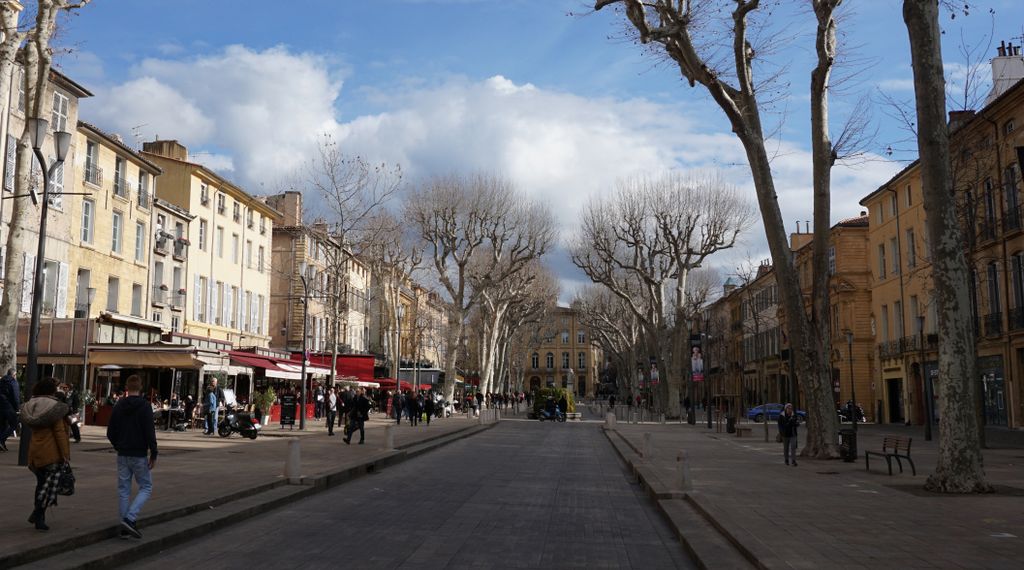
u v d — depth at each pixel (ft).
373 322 252.42
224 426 86.74
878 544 27.78
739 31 65.41
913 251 142.92
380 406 189.26
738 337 269.44
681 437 106.63
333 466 55.62
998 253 114.21
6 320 62.90
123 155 123.54
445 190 170.40
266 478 46.62
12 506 33.37
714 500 40.11
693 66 63.16
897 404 156.15
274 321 190.70
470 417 168.86
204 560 27.02
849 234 177.06
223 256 157.79
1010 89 104.63
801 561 24.70
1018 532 30.55
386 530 33.47
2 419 58.54
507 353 280.10
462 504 42.29
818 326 69.05
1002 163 111.34
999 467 60.64
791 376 90.94
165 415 95.25
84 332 97.35
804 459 68.28
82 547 26.63
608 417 130.52
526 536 32.76
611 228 164.66
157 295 133.90
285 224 199.11
